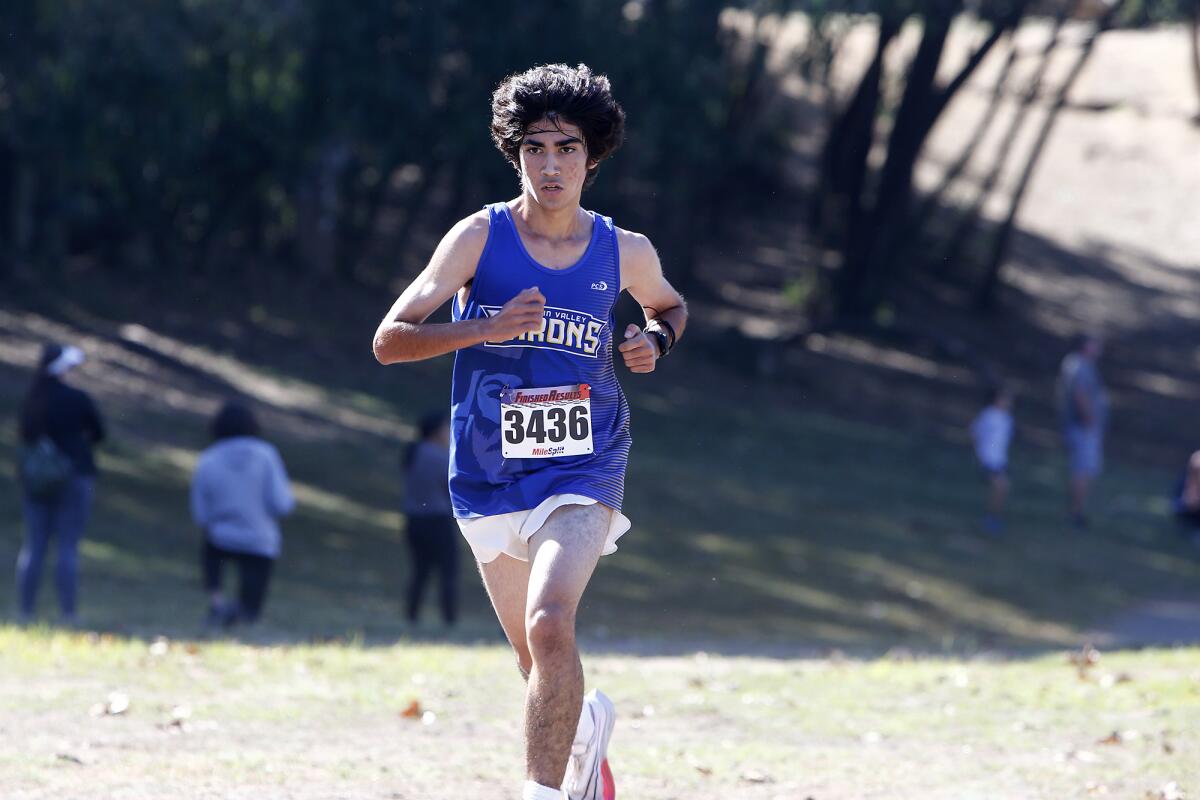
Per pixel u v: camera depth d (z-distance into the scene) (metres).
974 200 169.25
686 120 97.00
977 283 155.75
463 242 14.23
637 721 23.17
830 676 28.52
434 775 18.31
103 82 75.50
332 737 20.83
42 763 18.33
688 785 18.25
